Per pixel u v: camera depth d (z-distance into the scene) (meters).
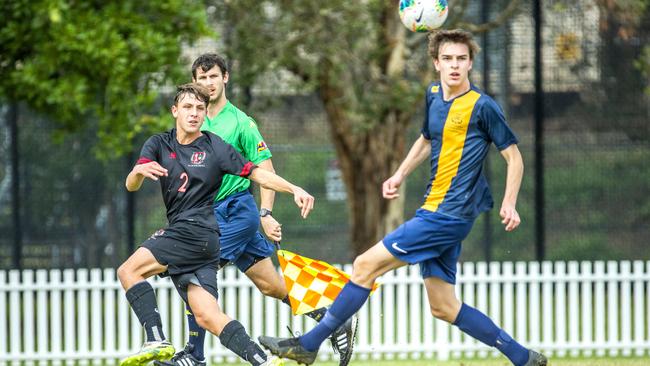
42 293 34.72
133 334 35.00
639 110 46.19
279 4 39.94
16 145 45.19
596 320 35.56
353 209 45.06
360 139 44.31
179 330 34.88
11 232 45.25
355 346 34.94
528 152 46.56
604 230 46.31
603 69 46.06
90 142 45.47
